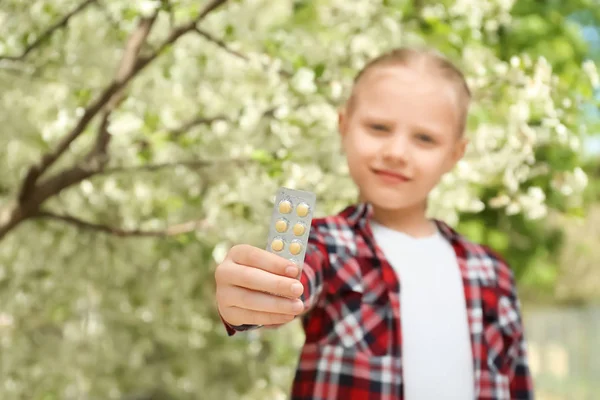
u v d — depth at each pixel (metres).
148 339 4.61
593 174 8.33
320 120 3.08
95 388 4.62
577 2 7.42
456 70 1.70
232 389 4.77
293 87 2.99
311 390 1.44
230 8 3.39
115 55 3.43
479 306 1.59
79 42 3.30
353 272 1.49
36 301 4.01
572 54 6.34
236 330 1.20
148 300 4.21
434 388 1.49
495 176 3.04
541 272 7.91
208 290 4.38
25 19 3.02
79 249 3.95
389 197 1.59
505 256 7.46
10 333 4.21
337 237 1.53
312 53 3.30
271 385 4.74
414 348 1.50
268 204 3.22
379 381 1.43
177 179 3.50
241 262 1.14
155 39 3.38
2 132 3.41
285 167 2.98
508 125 2.87
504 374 1.60
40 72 3.16
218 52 3.45
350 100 1.71
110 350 4.49
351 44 3.32
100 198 3.74
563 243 8.09
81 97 3.11
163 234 3.26
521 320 1.71
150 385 4.99
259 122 3.17
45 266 3.89
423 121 1.59
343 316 1.46
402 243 1.62
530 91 2.78
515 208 3.03
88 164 3.04
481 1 3.34
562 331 12.38
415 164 1.58
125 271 4.03
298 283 1.09
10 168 3.61
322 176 3.18
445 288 1.58
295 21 3.92
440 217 3.39
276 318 1.14
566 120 2.95
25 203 3.00
